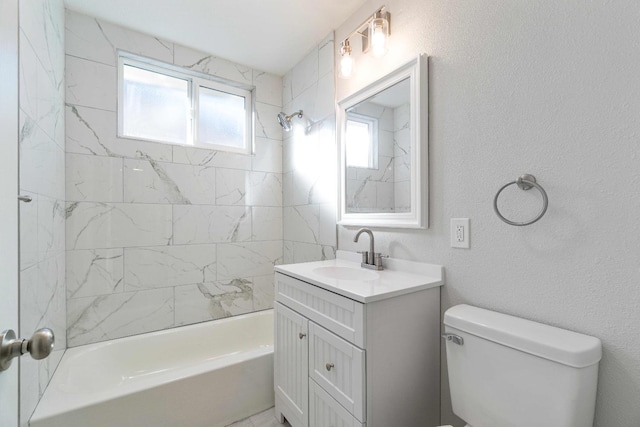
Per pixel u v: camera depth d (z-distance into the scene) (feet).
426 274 4.42
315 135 7.19
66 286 5.88
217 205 7.63
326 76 6.80
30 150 3.93
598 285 2.85
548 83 3.18
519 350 2.89
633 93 2.64
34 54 4.12
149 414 4.66
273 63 7.97
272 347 6.07
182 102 7.59
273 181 8.50
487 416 3.14
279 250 8.55
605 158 2.81
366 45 5.65
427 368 4.03
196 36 6.83
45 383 4.62
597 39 2.85
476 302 3.85
